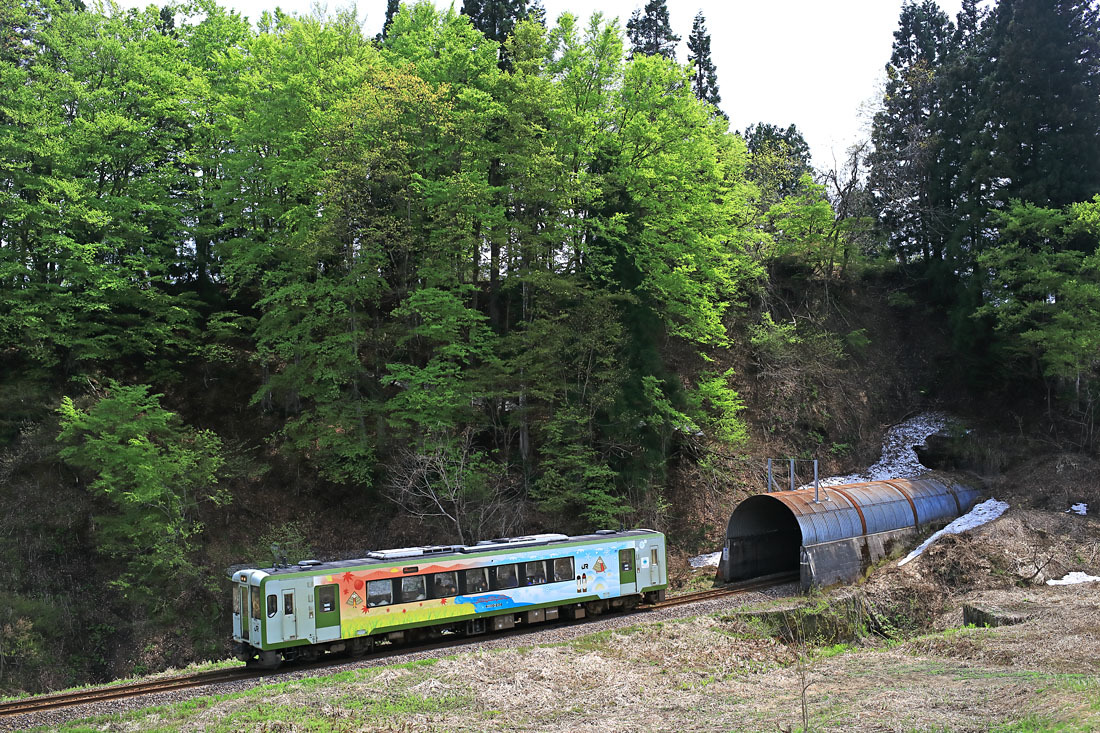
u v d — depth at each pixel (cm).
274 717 1524
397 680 1795
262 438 3603
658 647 2127
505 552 2462
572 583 2589
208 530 3178
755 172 5481
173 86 3775
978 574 2859
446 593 2331
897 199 5294
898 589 2756
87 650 2756
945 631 2336
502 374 3378
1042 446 4028
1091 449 3906
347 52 4038
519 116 3481
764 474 4172
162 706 1658
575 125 3712
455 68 3984
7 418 3212
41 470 3147
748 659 2105
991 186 4616
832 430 4534
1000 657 1912
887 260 5641
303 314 3497
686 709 1595
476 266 3825
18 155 3391
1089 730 1131
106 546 2862
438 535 3303
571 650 2061
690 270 3888
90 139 3453
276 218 3609
